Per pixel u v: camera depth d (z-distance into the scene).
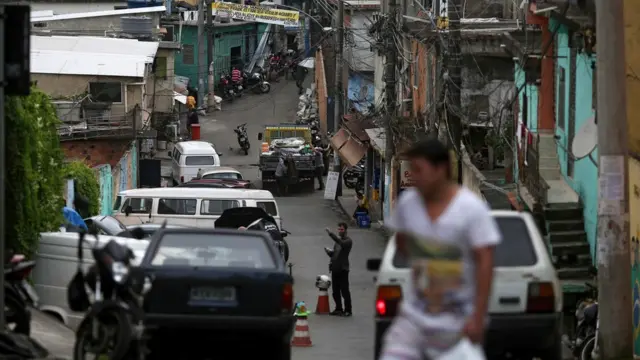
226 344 26.36
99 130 89.75
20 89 24.27
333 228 85.31
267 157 104.38
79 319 33.84
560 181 47.56
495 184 54.81
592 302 34.44
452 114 59.19
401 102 86.75
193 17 151.88
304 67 155.75
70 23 114.25
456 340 13.98
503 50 57.44
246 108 148.12
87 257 33.69
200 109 133.50
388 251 24.75
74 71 94.06
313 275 64.56
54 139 41.12
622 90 27.61
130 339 22.73
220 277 25.34
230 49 160.38
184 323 25.05
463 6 67.50
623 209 27.84
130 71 94.50
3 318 25.16
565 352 31.36
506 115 59.56
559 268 41.38
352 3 120.38
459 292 14.07
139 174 104.25
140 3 134.75
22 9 24.05
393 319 24.09
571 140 45.91
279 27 175.12
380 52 91.44
